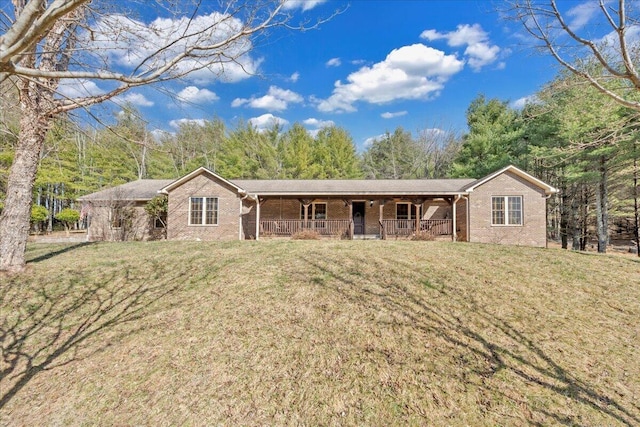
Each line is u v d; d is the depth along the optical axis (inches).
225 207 608.1
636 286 267.7
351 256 355.3
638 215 792.3
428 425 132.0
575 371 160.6
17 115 231.9
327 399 147.6
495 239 587.5
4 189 590.9
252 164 1151.6
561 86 225.8
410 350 178.4
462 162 1058.1
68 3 74.8
